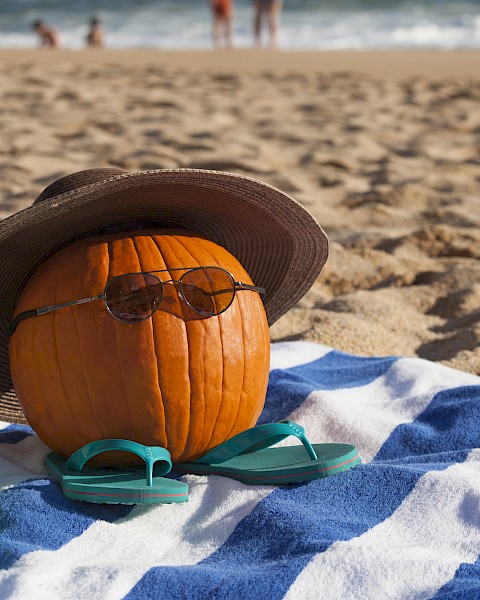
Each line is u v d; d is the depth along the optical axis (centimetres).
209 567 130
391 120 492
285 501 141
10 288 152
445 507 139
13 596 121
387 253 262
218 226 154
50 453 152
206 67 746
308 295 229
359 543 131
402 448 158
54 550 132
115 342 140
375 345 203
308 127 467
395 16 1379
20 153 376
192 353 142
